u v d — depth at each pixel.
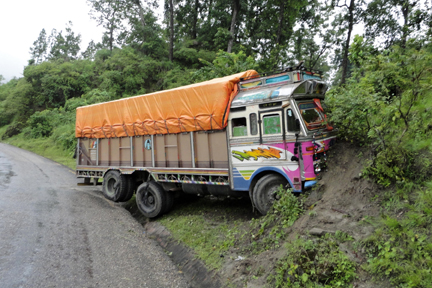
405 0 15.05
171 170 8.01
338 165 5.69
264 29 27.91
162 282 5.12
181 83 28.39
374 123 5.73
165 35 37.94
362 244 3.97
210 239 6.41
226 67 13.63
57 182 14.12
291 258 4.19
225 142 6.86
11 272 5.10
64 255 5.85
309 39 26.20
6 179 14.24
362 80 6.71
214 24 32.66
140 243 6.80
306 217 4.93
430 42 6.83
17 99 42.66
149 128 8.45
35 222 7.60
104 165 10.33
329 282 3.74
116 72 32.03
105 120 9.93
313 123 6.05
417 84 5.29
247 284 4.44
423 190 4.18
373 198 4.58
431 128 4.98
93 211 8.97
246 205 8.03
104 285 4.87
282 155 5.93
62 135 27.47
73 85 39.97
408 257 3.51
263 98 6.20
